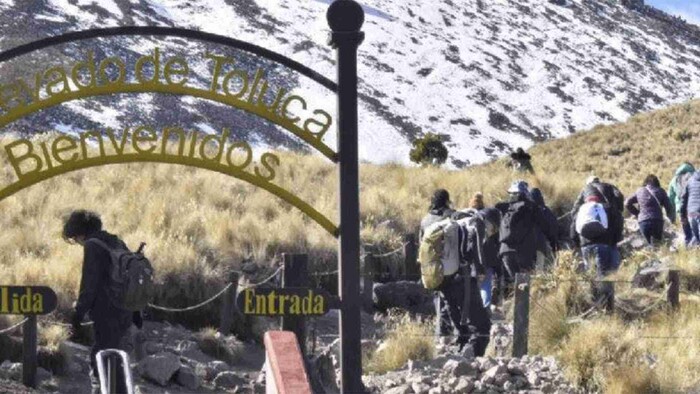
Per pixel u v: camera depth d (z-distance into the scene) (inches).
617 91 7160.4
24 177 389.1
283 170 1048.8
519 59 7381.9
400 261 794.2
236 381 514.9
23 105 385.7
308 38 6535.4
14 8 5600.4
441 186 1050.1
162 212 767.1
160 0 6628.9
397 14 7618.1
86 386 477.1
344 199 406.6
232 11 6722.4
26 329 450.3
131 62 5246.1
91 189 846.5
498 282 642.8
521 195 637.9
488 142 5861.2
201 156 400.5
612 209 649.0
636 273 620.4
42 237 679.7
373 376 502.0
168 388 490.0
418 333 557.0
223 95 398.9
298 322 415.5
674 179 845.8
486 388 456.4
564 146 2827.3
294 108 5388.8
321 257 759.1
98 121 4404.5
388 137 5551.2
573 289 577.0
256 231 753.6
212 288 647.1
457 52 7190.0
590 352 464.4
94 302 390.3
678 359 467.5
